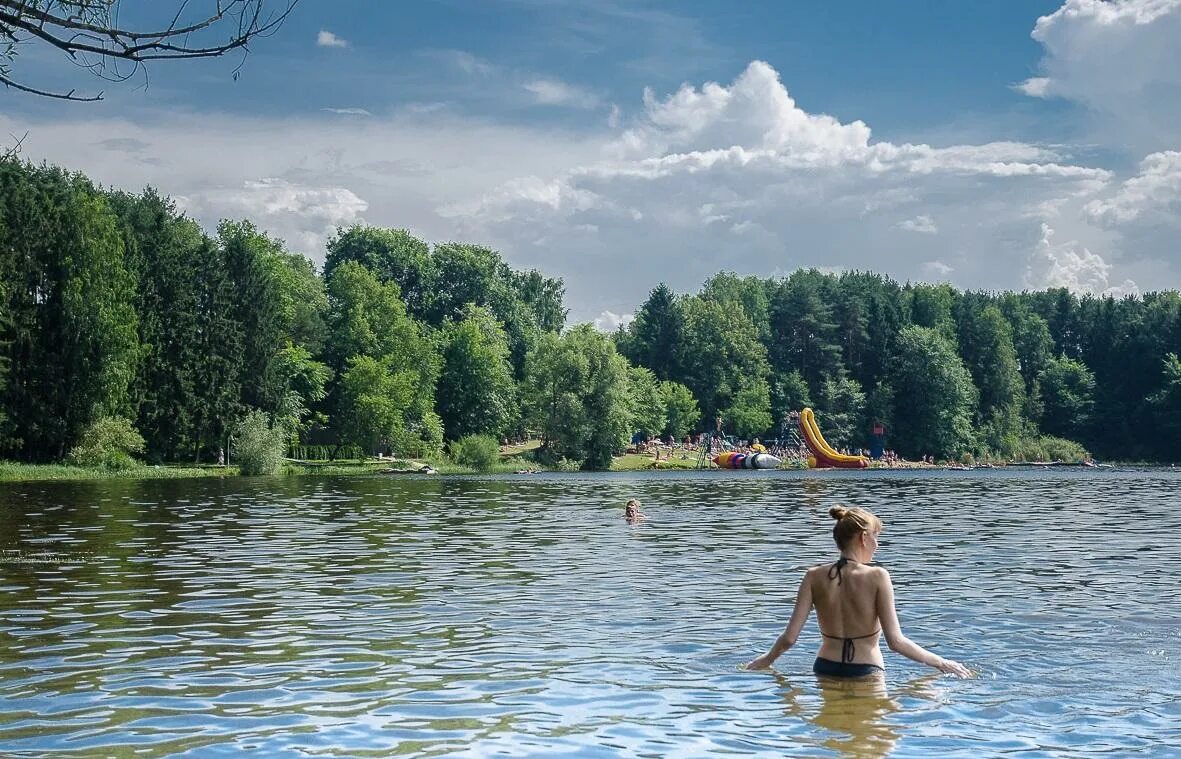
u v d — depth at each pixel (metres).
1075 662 10.23
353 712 8.47
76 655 10.76
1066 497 45.41
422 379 107.12
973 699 8.80
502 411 112.44
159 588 15.75
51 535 24.61
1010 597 14.62
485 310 122.38
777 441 124.88
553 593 15.22
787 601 14.41
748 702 8.74
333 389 104.56
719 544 23.08
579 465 103.19
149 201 96.94
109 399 72.38
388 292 108.12
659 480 70.69
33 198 72.19
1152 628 12.08
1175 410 131.62
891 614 9.67
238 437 81.44
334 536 24.77
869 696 8.92
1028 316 157.62
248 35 8.34
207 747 7.48
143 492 46.69
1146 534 25.55
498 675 9.79
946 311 150.75
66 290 71.00
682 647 11.08
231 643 11.39
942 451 129.25
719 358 132.50
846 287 162.75
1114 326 146.12
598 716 8.33
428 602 14.32
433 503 39.66
